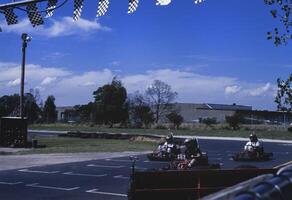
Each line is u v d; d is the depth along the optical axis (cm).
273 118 8881
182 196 918
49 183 1672
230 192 240
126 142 4288
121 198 1379
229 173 941
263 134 6378
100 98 8994
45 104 10994
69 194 1444
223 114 12169
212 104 12950
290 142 5138
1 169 2116
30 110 9794
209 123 8694
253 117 9094
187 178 920
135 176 901
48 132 6806
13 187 1577
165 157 2470
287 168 261
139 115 8794
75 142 4225
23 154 2912
